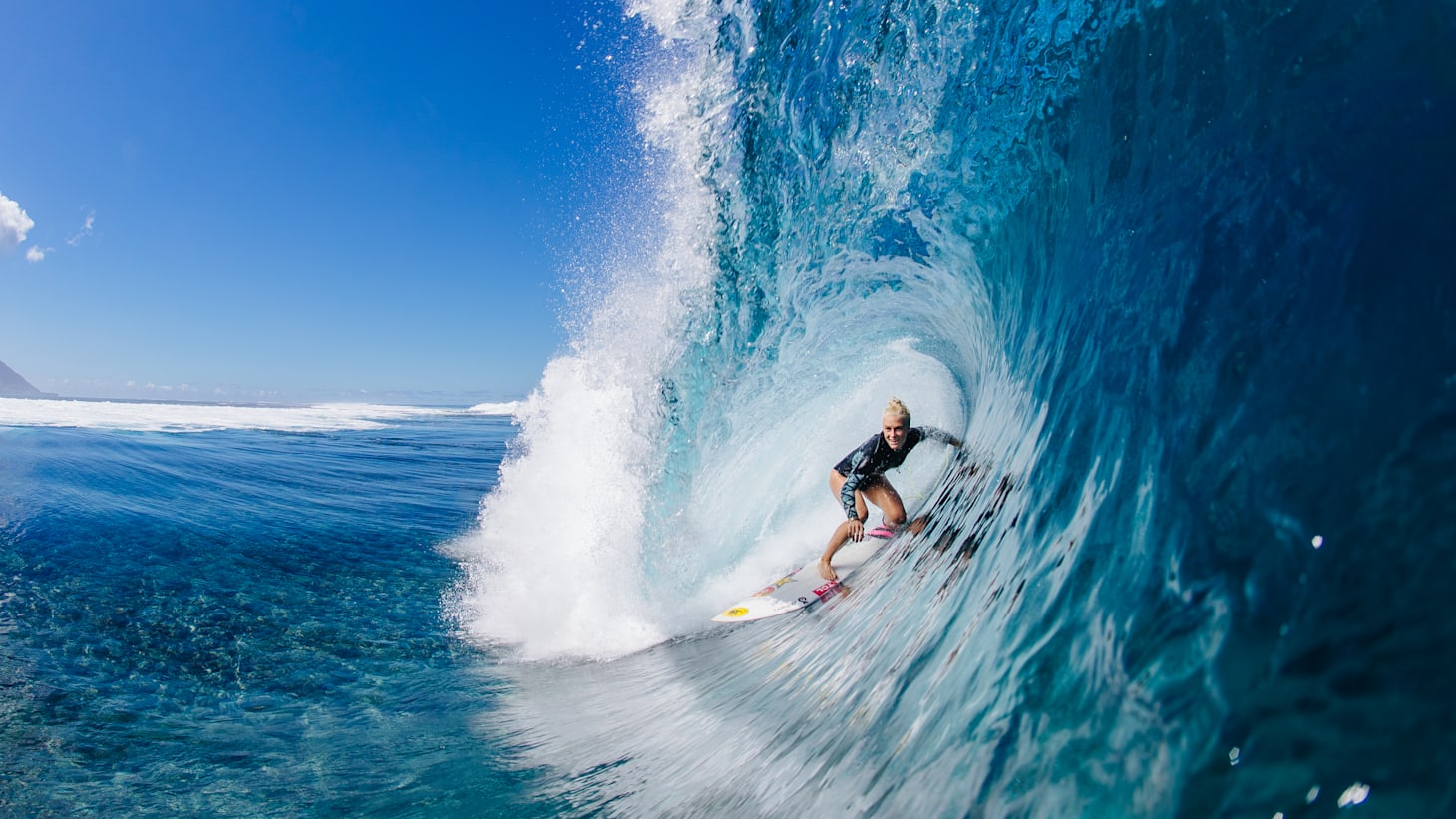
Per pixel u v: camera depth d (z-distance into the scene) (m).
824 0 4.56
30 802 2.63
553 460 8.27
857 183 4.85
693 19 5.18
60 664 3.96
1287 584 1.03
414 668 4.25
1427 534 0.90
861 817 1.59
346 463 14.70
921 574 3.13
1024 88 3.63
